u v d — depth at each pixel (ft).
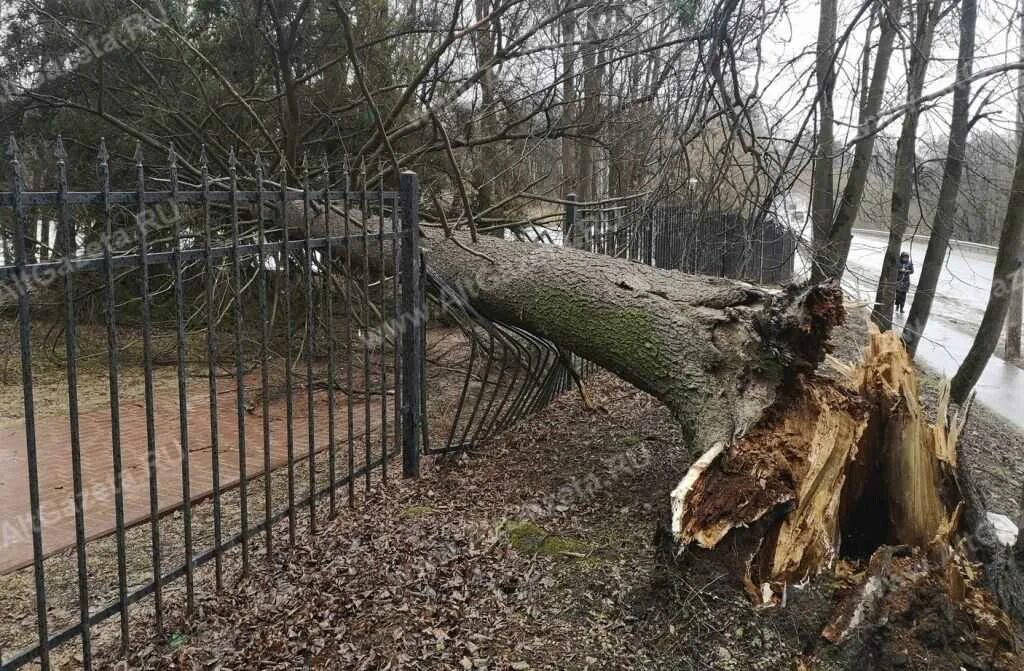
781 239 24.39
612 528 12.07
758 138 17.99
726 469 9.97
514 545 11.37
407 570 10.68
